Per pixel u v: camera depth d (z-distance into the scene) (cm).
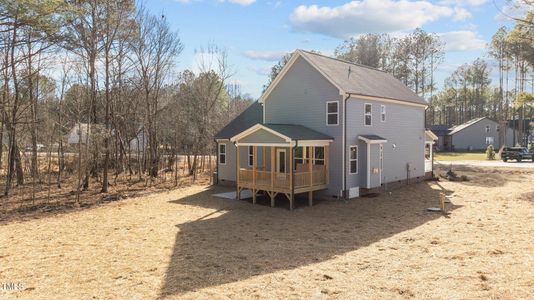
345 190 1769
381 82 2270
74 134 2822
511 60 4259
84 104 2347
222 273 818
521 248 928
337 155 1780
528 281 698
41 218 1452
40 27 1565
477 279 721
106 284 768
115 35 2166
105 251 1011
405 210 1509
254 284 746
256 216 1451
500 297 634
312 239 1110
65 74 2400
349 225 1283
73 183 2319
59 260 938
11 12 1443
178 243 1080
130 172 2634
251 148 2150
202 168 3091
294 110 1972
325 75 1808
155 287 744
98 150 2125
